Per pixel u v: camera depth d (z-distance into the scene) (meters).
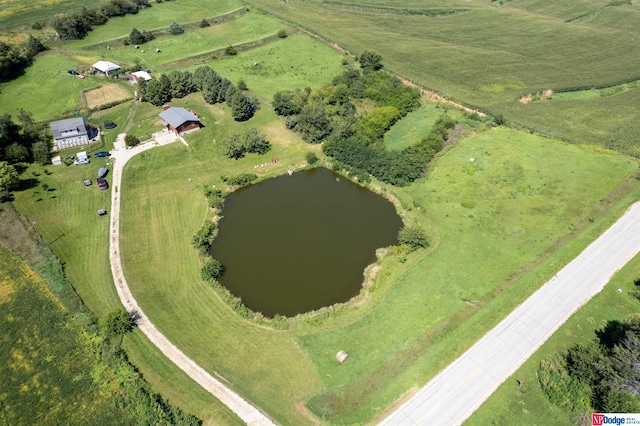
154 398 52.97
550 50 153.38
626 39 159.75
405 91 119.62
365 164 94.88
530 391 55.31
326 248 76.69
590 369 54.72
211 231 79.94
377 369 57.75
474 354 59.41
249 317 64.25
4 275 69.06
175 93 119.38
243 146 100.81
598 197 86.12
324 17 177.62
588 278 69.94
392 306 66.00
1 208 81.88
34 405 52.41
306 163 99.19
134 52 143.50
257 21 167.62
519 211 83.50
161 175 93.44
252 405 53.97
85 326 61.50
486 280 69.94
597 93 127.25
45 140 101.19
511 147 101.50
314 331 62.56
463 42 161.12
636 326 57.59
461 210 84.06
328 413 53.12
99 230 79.19
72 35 145.38
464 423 52.22
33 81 124.31
